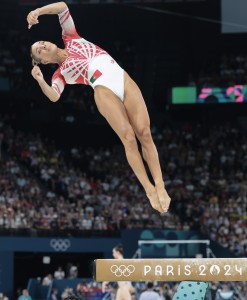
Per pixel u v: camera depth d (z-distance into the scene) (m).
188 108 46.59
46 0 45.69
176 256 34.59
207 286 9.55
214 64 47.22
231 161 43.66
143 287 26.09
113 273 8.68
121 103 9.17
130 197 38.62
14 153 40.56
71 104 46.34
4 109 45.41
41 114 45.69
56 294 30.23
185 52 48.25
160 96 48.09
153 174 9.16
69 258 39.94
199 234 34.97
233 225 36.47
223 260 8.66
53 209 35.62
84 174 40.56
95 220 35.31
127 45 49.06
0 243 33.22
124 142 9.09
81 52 9.33
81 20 47.81
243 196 39.59
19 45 46.34
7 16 46.56
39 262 40.06
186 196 39.75
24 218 34.19
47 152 41.88
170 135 46.00
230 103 45.19
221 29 46.56
